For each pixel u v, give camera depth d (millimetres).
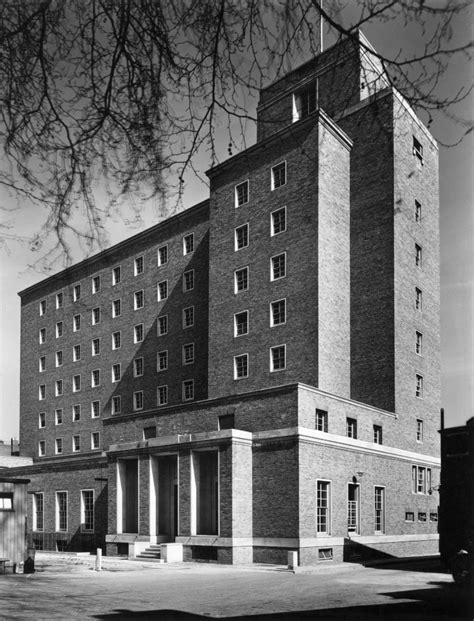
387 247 45656
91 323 67875
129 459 43375
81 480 51281
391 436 43281
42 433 73000
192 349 55406
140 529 40281
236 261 46688
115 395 63188
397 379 44375
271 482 34781
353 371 46125
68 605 17156
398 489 43031
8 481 29141
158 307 59719
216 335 46969
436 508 48031
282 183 44500
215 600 19406
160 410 43750
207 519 37656
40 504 55625
